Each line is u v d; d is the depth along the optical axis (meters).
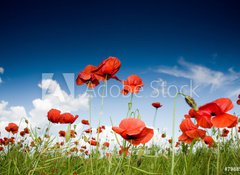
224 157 0.75
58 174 0.69
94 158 0.76
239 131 0.97
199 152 0.79
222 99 0.42
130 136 0.39
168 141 1.09
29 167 0.65
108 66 0.55
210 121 0.41
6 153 0.84
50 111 0.71
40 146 0.69
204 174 0.68
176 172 0.64
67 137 0.69
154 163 0.68
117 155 0.70
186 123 0.53
